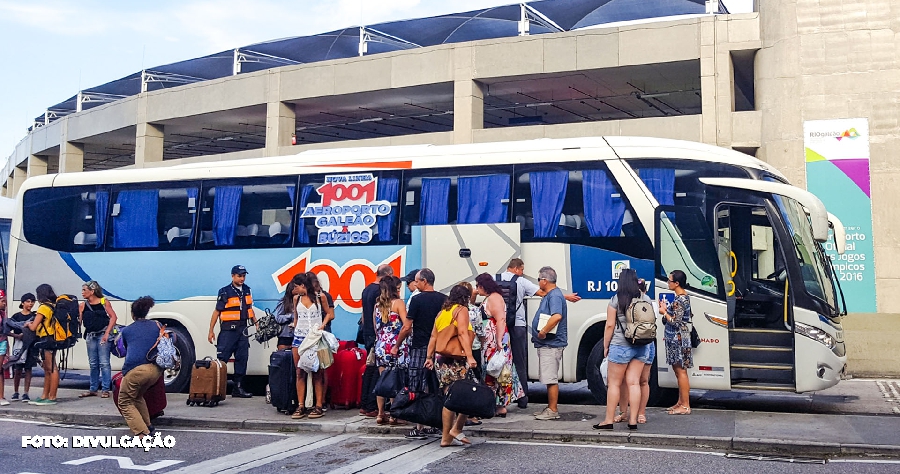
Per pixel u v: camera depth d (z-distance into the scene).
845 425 10.08
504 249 12.62
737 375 11.48
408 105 32.34
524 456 8.76
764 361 11.49
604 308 12.12
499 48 27.44
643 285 10.12
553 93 30.55
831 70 21.84
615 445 9.37
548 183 12.70
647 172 12.25
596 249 12.27
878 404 12.78
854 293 21.14
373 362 11.31
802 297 11.44
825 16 22.02
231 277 14.31
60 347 13.17
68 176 15.99
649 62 25.36
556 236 12.49
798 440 8.99
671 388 12.12
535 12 31.11
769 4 23.20
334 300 13.58
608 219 12.30
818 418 10.70
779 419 10.61
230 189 14.69
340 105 32.25
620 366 9.86
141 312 10.48
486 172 13.09
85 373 19.44
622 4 29.86
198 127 36.47
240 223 14.48
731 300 11.73
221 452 9.30
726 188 11.84
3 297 13.03
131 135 37.81
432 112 33.88
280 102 30.94
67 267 15.51
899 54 21.36
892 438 9.16
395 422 10.62
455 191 13.20
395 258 13.27
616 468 8.12
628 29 25.72
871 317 18.11
